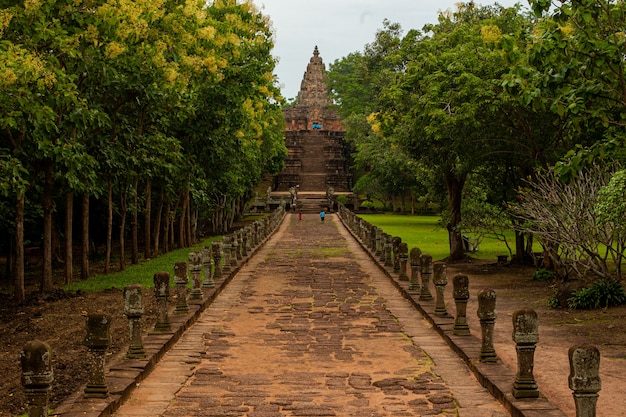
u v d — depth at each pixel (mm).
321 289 16656
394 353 9859
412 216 57594
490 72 17016
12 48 11797
